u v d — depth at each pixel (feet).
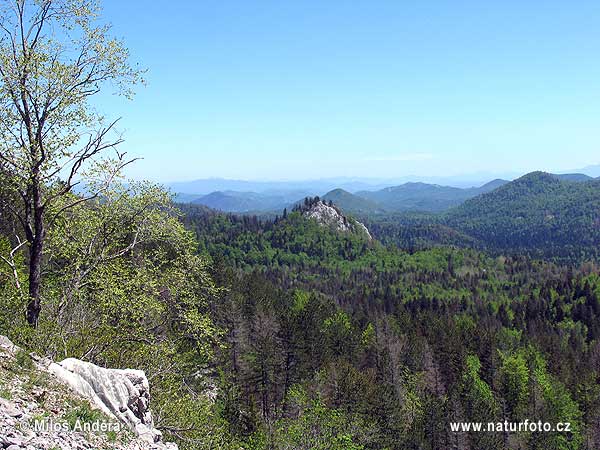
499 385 255.09
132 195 68.23
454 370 261.24
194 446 72.90
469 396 205.46
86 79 62.23
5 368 38.73
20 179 57.57
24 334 54.54
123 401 45.55
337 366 207.31
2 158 56.13
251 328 229.04
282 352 205.16
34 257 60.85
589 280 597.93
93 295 67.92
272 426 114.83
